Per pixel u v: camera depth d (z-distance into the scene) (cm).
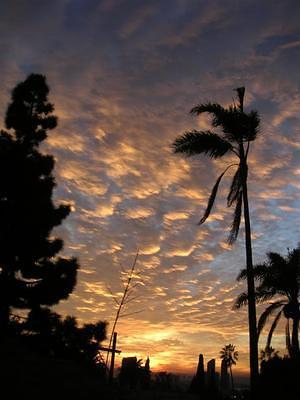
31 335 1989
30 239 2127
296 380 1791
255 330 1834
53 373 1285
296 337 3033
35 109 2444
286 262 3144
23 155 2239
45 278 2114
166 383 5372
